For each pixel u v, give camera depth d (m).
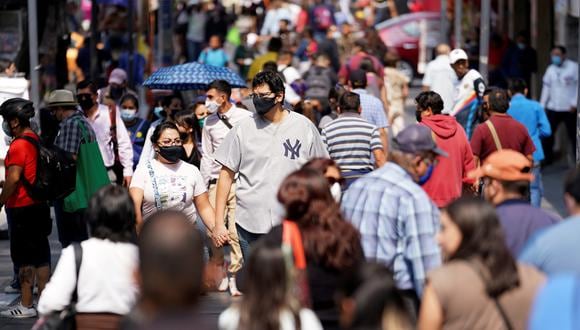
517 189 14.84
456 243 12.69
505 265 12.40
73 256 14.21
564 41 47.88
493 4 64.94
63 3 43.47
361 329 10.45
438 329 12.41
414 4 85.69
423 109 23.17
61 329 13.84
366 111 30.52
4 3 37.34
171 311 9.50
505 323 12.33
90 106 26.97
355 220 15.34
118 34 51.25
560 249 13.02
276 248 11.30
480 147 25.27
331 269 13.77
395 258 15.23
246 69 62.81
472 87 32.66
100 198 14.37
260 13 85.44
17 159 22.17
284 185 14.02
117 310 14.20
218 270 24.77
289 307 11.22
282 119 20.36
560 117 43.53
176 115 25.56
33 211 22.53
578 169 13.70
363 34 71.44
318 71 40.88
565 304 10.34
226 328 11.54
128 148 27.44
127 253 14.33
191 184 21.88
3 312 22.70
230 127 24.84
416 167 15.62
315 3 80.19
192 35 69.94
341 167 24.17
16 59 37.41
